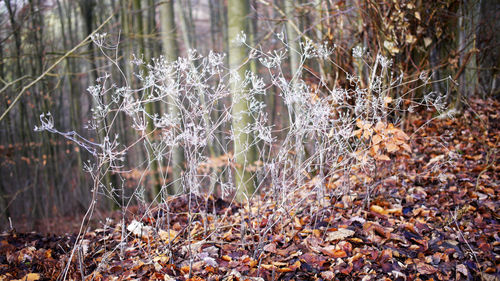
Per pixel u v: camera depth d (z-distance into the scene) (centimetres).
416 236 283
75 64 1255
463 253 262
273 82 272
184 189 274
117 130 1120
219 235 301
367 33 496
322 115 265
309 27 542
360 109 294
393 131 282
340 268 246
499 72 686
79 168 1227
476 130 513
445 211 318
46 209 1108
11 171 1198
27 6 1022
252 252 275
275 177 270
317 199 320
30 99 1238
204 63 261
